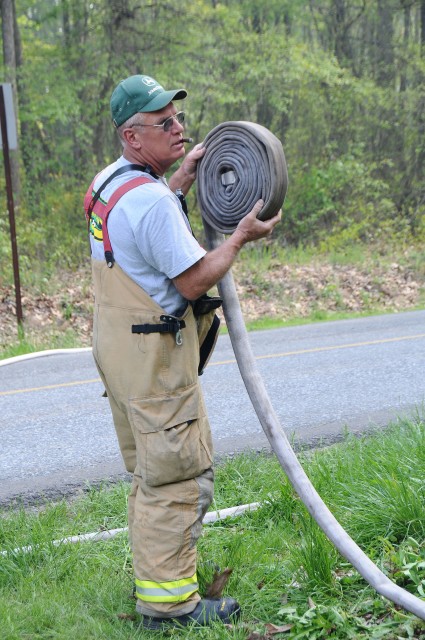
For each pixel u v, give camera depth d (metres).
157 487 2.92
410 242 19.92
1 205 18.56
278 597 3.17
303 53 21.56
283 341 10.45
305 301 14.28
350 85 21.88
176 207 2.84
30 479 5.16
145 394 2.88
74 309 12.77
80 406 7.22
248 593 3.20
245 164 2.89
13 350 10.32
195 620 2.97
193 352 2.95
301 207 20.23
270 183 2.81
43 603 3.13
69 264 16.05
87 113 20.19
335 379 7.89
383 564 3.31
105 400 7.41
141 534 2.95
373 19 24.86
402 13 26.45
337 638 2.81
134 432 2.91
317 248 19.36
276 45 20.56
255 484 4.45
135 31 20.00
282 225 20.05
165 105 2.87
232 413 6.68
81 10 19.92
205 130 21.09
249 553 3.51
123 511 4.22
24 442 6.08
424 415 5.87
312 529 3.50
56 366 9.18
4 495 4.86
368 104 21.97
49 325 12.00
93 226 2.98
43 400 7.51
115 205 2.86
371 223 20.39
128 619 3.07
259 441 5.76
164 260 2.79
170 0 20.06
